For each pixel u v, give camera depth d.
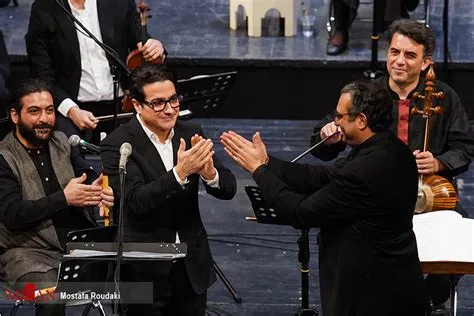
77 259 14.18
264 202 15.21
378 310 14.78
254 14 28.33
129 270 15.26
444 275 17.83
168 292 15.52
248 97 27.27
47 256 16.42
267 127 26.88
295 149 25.62
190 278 15.37
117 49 21.25
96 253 14.22
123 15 21.23
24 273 16.11
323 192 14.54
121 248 13.88
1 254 16.53
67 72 21.20
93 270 14.88
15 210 15.97
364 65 26.72
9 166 16.31
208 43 27.98
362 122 14.50
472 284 20.08
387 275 14.67
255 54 27.17
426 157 17.31
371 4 29.64
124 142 15.34
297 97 27.19
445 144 18.05
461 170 17.94
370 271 14.65
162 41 28.06
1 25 28.97
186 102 18.94
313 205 14.56
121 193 14.02
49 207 15.88
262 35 28.44
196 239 15.48
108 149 15.38
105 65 21.20
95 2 21.08
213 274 15.77
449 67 26.56
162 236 15.26
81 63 21.12
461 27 28.78
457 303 19.31
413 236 14.95
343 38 27.06
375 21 25.34
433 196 17.25
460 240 15.88
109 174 15.27
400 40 17.48
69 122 20.52
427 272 15.74
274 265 20.75
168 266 15.22
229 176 15.63
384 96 14.54
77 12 21.03
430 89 17.27
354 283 14.71
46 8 20.98
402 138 17.92
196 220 15.57
